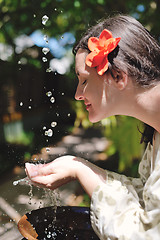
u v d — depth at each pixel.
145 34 0.88
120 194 0.87
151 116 0.86
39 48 4.54
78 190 2.58
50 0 3.14
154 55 0.86
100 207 0.86
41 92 6.12
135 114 0.88
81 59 0.87
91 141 4.39
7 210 2.15
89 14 3.06
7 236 1.78
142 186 1.04
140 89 0.84
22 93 5.46
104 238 0.84
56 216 1.09
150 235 0.77
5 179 2.83
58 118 5.77
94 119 0.89
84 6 3.03
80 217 1.10
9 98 4.98
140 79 0.83
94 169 0.95
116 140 2.52
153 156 0.96
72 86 5.88
